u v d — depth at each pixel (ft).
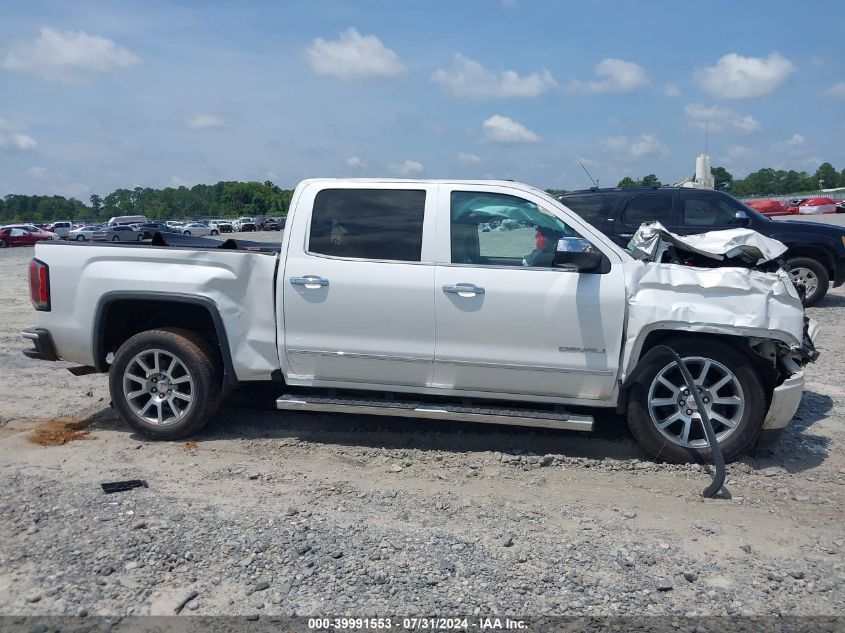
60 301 18.92
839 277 39.93
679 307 16.58
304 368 18.31
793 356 17.31
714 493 15.58
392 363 17.83
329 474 16.75
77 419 20.79
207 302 18.17
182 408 18.83
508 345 17.25
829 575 12.51
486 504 15.20
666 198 38.55
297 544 13.20
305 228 18.12
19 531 13.58
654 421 17.21
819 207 164.04
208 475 16.58
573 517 14.64
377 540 13.44
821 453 18.16
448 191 17.85
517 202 17.69
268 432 19.52
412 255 17.69
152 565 12.42
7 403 22.36
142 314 19.88
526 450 18.31
